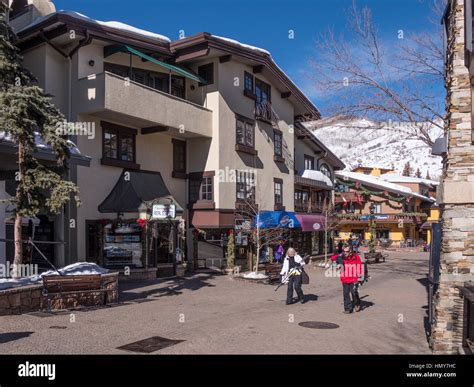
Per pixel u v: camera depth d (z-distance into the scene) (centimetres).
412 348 818
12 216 1088
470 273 753
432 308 870
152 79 2053
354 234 4991
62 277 1096
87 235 1695
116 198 1752
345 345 827
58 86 1725
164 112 1870
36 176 1072
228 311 1152
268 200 2434
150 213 1747
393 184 5053
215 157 2095
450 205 764
